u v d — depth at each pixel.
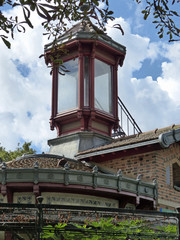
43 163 16.30
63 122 21.22
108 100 21.61
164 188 16.81
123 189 15.43
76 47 21.14
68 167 14.50
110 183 15.22
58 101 21.67
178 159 18.09
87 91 20.73
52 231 8.42
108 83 21.86
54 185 14.28
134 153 17.39
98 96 21.12
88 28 21.39
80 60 20.89
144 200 16.38
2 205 7.49
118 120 21.53
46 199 14.49
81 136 20.08
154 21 6.51
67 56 21.55
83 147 19.64
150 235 8.64
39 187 14.25
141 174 16.66
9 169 14.12
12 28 5.35
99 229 9.25
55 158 17.70
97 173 14.92
